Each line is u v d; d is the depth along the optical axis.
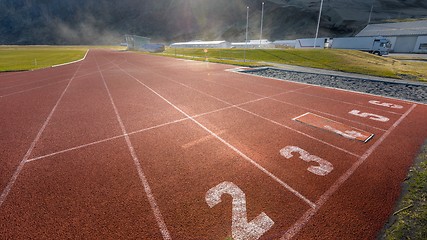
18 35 159.75
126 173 4.86
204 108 9.55
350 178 4.64
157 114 8.82
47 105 10.32
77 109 9.64
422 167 4.98
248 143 6.23
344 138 6.52
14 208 3.87
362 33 63.31
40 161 5.37
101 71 22.89
